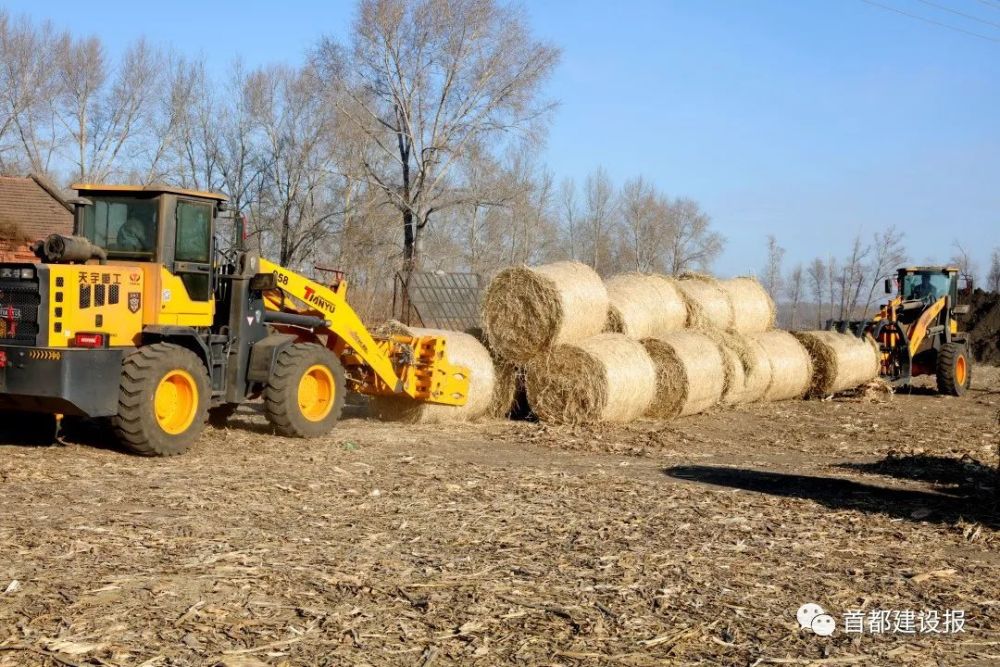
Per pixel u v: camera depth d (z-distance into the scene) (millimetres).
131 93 35531
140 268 9180
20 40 34312
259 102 32625
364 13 29859
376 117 30766
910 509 7770
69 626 4492
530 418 13094
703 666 4344
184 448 9156
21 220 20969
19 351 8398
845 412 15117
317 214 32562
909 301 18922
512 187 31266
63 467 8273
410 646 4434
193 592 5023
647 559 5965
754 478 9117
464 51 30172
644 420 13195
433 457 9703
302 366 10352
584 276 12883
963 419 14555
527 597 5160
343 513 6992
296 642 4422
